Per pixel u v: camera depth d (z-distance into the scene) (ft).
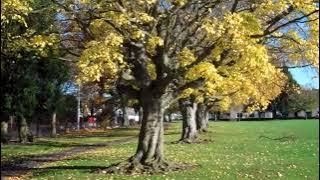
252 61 53.57
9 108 117.29
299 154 92.17
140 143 64.95
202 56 58.70
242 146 113.09
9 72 114.01
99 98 192.75
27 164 82.23
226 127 243.40
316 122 210.18
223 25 51.67
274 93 114.52
